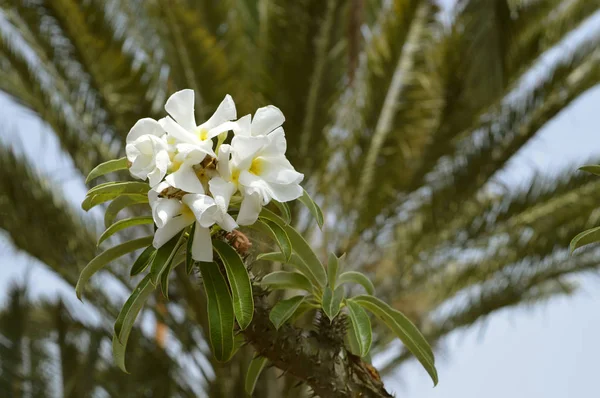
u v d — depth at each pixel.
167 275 1.69
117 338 1.73
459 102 7.41
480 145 7.95
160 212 1.57
